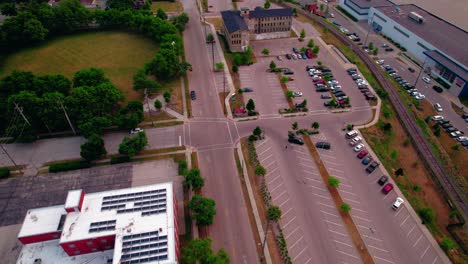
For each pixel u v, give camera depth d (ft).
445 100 438.81
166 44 478.18
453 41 499.10
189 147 358.02
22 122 352.69
